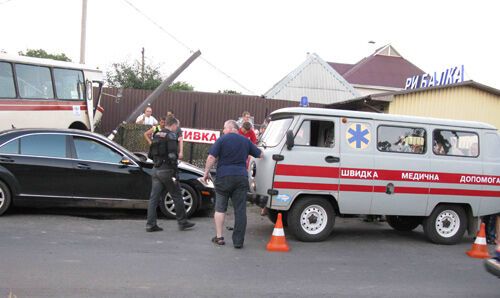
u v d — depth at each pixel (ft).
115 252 21.50
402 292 18.43
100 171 28.40
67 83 43.75
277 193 24.82
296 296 17.24
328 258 22.91
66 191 27.94
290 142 24.56
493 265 16.89
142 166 29.25
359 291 18.25
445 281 20.25
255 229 28.89
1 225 25.16
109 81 101.76
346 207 25.84
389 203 26.32
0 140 27.35
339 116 25.89
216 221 24.00
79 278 17.75
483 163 27.84
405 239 28.68
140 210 32.22
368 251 24.93
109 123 60.29
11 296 15.58
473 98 54.24
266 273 19.84
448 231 27.76
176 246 23.24
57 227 25.54
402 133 26.84
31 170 27.37
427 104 53.62
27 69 39.99
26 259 19.60
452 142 27.61
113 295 16.25
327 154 25.43
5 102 38.01
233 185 23.29
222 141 23.38
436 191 26.94
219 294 16.96
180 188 28.60
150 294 16.56
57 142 28.27
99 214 30.22
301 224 25.63
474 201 27.63
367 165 25.95
